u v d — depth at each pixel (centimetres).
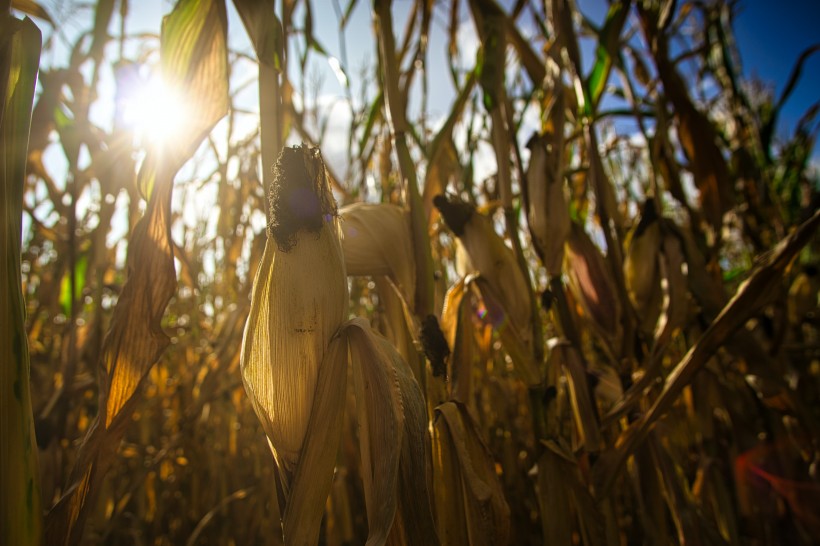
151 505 286
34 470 84
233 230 286
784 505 231
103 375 119
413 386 101
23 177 86
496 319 157
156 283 125
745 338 206
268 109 116
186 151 128
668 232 209
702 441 219
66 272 280
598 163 200
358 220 139
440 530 129
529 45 237
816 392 300
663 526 177
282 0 131
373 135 282
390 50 151
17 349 83
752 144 316
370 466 98
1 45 84
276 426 97
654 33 236
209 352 302
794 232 146
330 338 99
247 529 271
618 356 192
